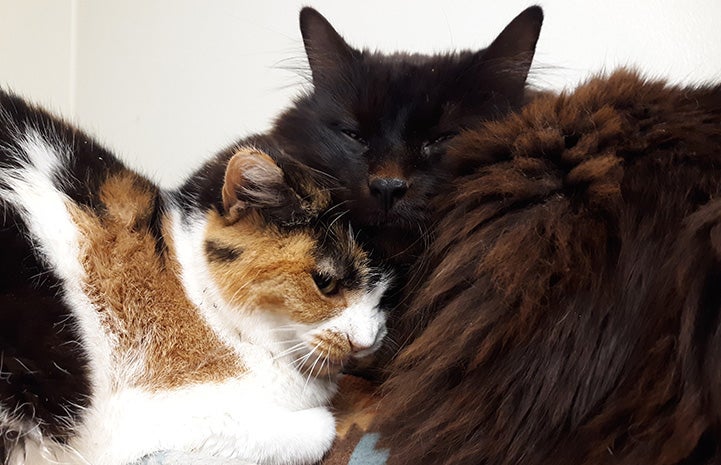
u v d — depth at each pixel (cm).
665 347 22
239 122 58
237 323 34
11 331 30
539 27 37
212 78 59
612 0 47
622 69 32
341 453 31
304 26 40
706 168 24
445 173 33
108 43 65
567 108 29
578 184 26
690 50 45
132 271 34
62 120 40
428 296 28
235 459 30
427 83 37
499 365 25
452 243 28
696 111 27
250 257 34
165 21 61
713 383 20
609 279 23
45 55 65
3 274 30
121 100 65
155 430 31
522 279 25
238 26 58
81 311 32
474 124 35
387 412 28
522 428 24
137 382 32
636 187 25
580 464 23
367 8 54
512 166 28
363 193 34
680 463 20
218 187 38
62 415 30
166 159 62
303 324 35
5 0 61
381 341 36
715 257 21
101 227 34
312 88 41
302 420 33
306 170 36
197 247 35
